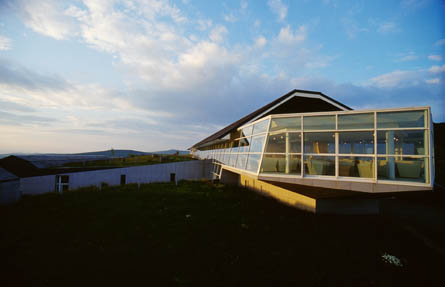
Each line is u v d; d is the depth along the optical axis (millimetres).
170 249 6480
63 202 12922
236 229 8234
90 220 9273
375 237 7863
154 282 4820
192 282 4848
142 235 7551
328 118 8406
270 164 9609
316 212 9938
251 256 6168
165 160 34312
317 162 8461
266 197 14352
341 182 7828
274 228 8414
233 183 20875
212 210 10953
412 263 6102
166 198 14039
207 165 25875
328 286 4918
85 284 4699
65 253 6180
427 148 6816
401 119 7234
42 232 7832
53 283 4711
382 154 7344
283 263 5848
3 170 13297
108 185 20859
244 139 13688
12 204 12547
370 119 7676
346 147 8031
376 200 10586
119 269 5332
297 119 9062
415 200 14727
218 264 5656
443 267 5883
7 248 6496
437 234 8281
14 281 4750
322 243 7199
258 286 4789
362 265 5910
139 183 22234
